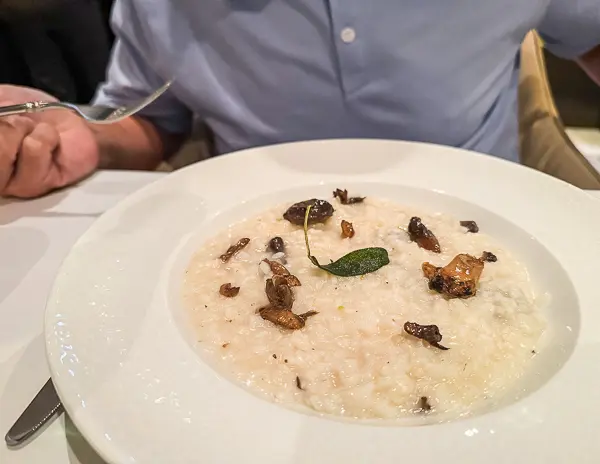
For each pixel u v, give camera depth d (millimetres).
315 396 223
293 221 317
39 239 321
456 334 244
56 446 212
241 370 234
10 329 260
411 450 188
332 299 263
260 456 187
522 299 269
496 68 411
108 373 214
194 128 525
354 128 417
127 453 183
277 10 371
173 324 244
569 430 194
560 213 312
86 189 368
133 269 275
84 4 654
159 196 328
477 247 304
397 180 348
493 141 445
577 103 861
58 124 379
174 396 208
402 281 273
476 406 222
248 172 355
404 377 228
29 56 665
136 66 465
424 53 377
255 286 275
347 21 360
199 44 405
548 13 447
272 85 400
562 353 234
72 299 248
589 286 265
